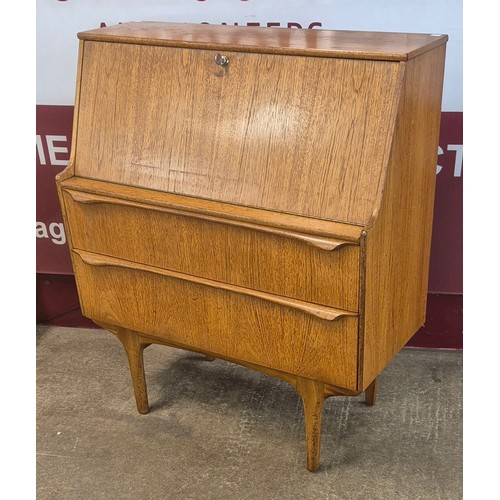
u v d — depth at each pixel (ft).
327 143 6.95
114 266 8.27
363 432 8.86
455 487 7.99
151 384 9.90
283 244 7.10
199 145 7.58
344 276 6.88
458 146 9.45
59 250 11.02
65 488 8.18
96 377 10.12
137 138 7.93
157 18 9.66
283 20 9.38
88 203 8.10
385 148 6.70
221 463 8.46
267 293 7.42
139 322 8.47
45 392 9.82
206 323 7.98
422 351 10.39
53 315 11.41
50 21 9.84
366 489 8.00
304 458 8.48
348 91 6.85
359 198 6.81
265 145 7.24
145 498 8.00
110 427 9.12
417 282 8.30
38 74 10.12
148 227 7.87
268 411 9.32
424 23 9.07
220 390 9.75
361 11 9.16
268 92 7.20
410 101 6.97
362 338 7.07
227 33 8.08
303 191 7.07
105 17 9.74
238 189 7.39
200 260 7.70
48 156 10.55
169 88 7.71
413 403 9.35
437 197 9.71
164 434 8.96
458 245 9.88
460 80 9.19
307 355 7.46
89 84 8.20
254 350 7.79
